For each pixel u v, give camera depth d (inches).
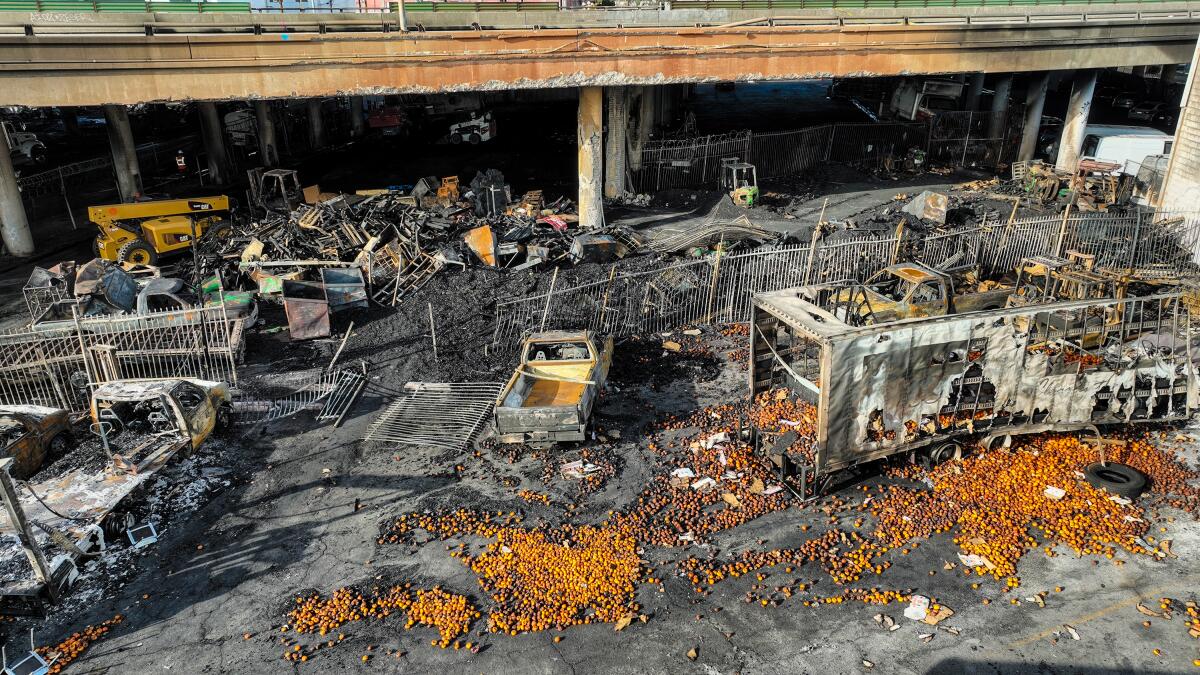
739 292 876.0
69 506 529.3
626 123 1466.5
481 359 778.8
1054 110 2167.8
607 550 486.9
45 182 1555.1
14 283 1058.1
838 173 1582.2
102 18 1221.7
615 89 1357.0
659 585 459.5
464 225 1136.2
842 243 908.0
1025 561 470.9
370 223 1077.1
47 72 936.9
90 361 695.7
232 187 1628.9
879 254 923.4
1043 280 809.5
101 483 555.5
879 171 1589.6
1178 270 924.6
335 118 2151.8
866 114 2119.8
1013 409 552.1
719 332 834.2
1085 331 565.3
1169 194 1080.8
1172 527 495.8
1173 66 2092.8
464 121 1929.1
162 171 1770.4
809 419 562.6
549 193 1469.0
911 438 537.3
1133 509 510.3
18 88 934.4
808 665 400.2
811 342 629.3
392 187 1400.1
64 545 486.0
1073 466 556.4
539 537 501.4
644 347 798.5
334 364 779.4
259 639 431.5
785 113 2149.4
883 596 443.5
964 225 1056.2
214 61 994.1
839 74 1272.1
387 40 1038.4
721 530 509.4
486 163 1706.4
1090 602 435.8
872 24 1293.1
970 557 472.7
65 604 464.8
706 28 1155.3
